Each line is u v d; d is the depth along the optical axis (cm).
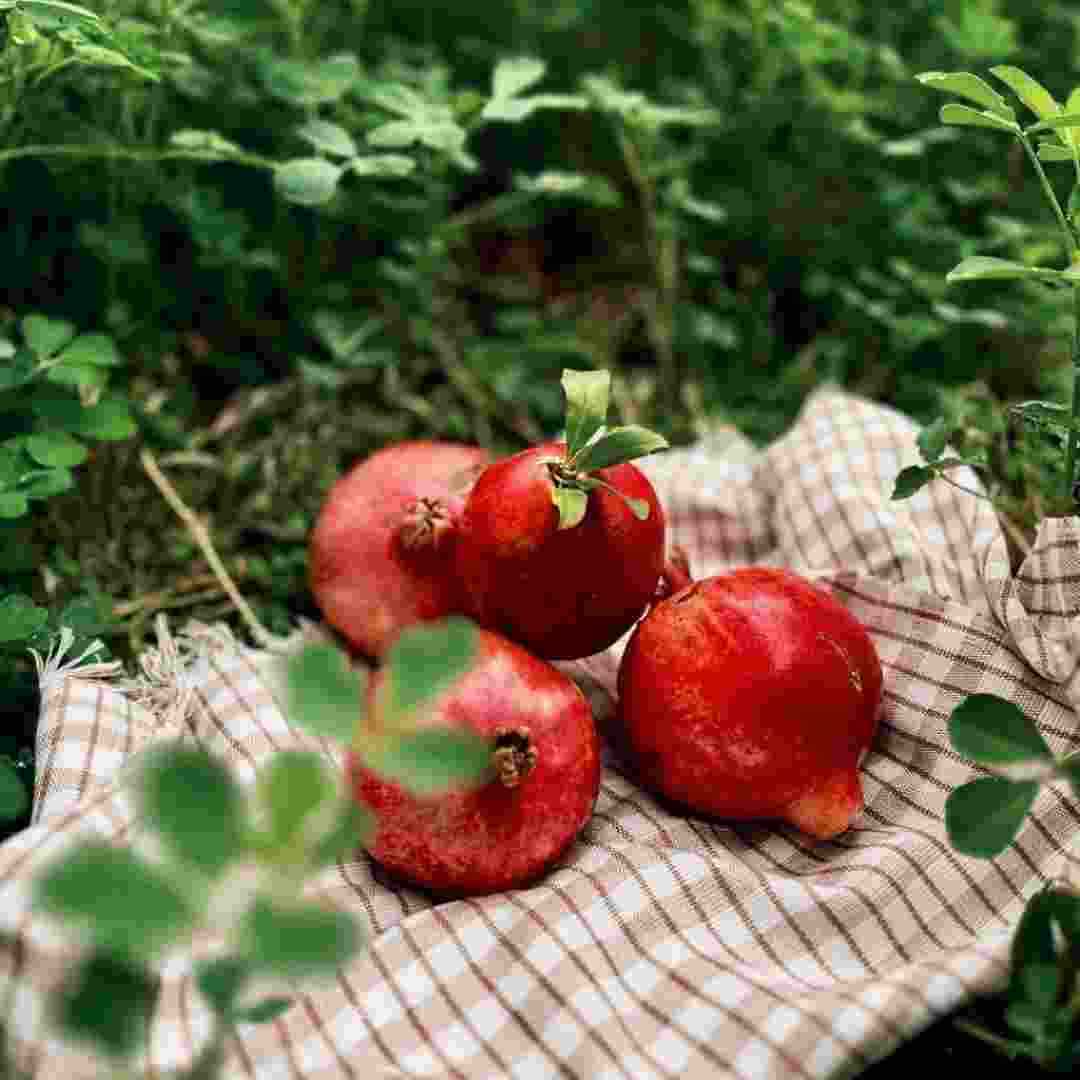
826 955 41
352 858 45
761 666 43
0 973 35
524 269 85
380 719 28
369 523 50
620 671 47
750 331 79
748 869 44
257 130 74
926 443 47
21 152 56
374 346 75
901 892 42
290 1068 37
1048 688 46
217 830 25
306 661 27
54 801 44
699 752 44
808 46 69
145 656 51
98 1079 34
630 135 77
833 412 61
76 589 58
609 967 40
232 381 74
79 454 53
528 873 42
